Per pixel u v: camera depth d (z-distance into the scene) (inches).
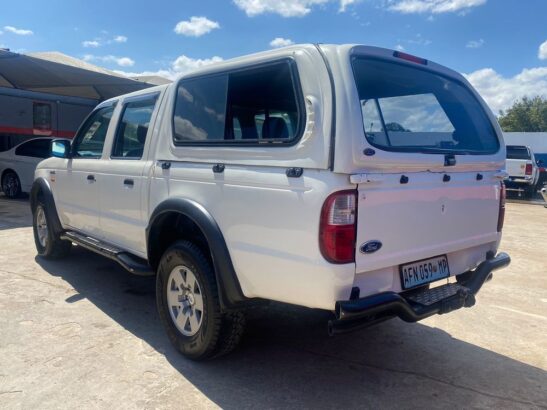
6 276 197.5
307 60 103.0
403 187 105.5
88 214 178.5
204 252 123.8
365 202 97.9
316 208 95.7
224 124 121.2
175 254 128.0
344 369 128.7
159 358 130.0
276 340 145.9
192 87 132.6
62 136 666.2
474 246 133.3
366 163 96.7
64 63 500.4
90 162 175.9
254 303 117.0
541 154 932.6
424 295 114.8
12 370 120.3
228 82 121.5
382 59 113.0
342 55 100.4
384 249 102.7
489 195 134.5
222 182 115.0
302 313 168.9
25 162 434.0
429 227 113.4
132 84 561.0
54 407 105.1
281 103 108.1
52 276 199.8
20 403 106.1
